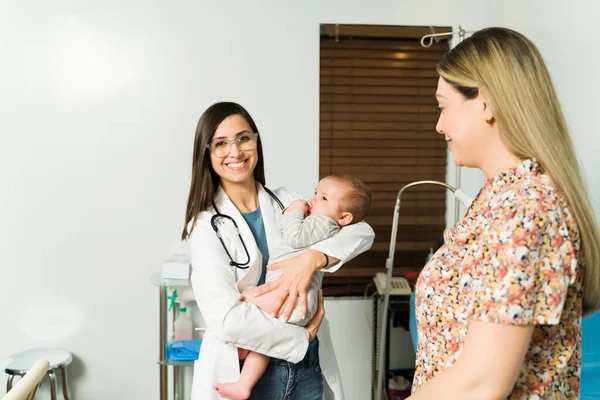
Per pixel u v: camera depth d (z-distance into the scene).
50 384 2.68
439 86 1.01
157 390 2.82
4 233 2.69
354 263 2.96
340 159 2.92
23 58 2.63
